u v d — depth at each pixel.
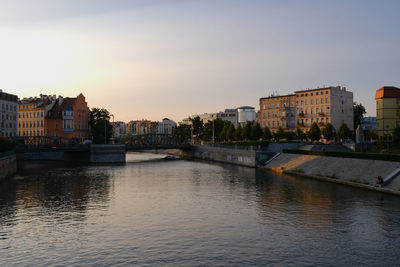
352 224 35.72
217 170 89.81
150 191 56.91
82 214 41.34
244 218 38.97
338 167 67.69
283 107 142.38
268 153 96.69
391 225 35.06
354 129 140.62
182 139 190.25
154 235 33.12
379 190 51.50
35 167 99.31
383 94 109.31
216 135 169.88
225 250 29.00
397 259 26.72
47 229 35.22
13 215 40.94
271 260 26.78
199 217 39.62
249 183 64.31
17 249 29.53
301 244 30.23
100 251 28.95
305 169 76.00
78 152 123.31
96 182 67.50
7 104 115.44
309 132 116.31
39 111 138.75
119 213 41.75
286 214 40.38
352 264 25.88
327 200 46.94
